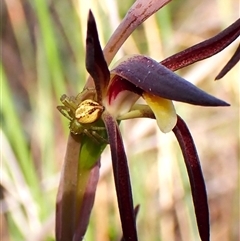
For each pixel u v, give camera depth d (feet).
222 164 1.46
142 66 0.69
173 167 1.25
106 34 1.15
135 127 1.21
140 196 1.23
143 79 0.68
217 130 1.48
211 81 1.43
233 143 1.45
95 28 0.67
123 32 0.73
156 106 0.71
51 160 1.23
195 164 0.73
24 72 1.62
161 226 1.24
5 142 1.14
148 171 1.31
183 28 1.52
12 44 1.68
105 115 0.72
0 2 1.72
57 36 1.43
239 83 1.37
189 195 1.28
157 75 0.68
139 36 1.42
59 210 0.76
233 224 1.36
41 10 1.13
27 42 1.51
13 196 1.14
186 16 1.55
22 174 1.14
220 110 1.44
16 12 1.48
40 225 1.11
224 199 1.42
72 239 0.76
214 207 1.43
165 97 0.67
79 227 0.76
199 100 0.66
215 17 1.50
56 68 1.16
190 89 0.67
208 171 1.47
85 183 0.75
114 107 0.72
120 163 0.70
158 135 1.24
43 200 1.14
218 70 1.39
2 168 1.15
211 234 1.40
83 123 0.72
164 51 1.30
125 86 0.71
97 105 0.71
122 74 0.70
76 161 0.74
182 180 1.28
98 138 0.73
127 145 1.20
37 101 1.44
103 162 1.14
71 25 1.35
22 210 1.22
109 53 0.73
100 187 1.18
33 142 1.43
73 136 0.74
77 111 0.72
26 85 1.59
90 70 0.69
